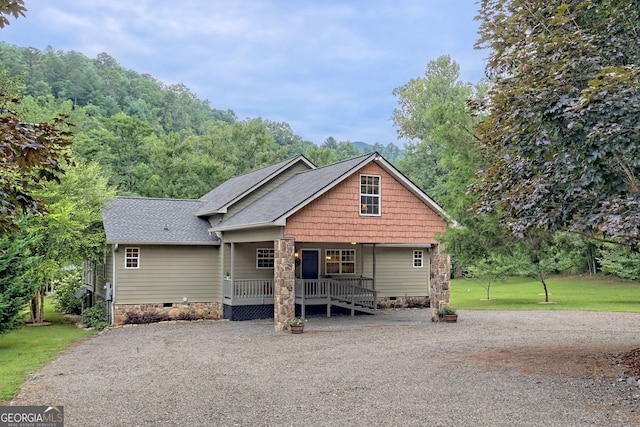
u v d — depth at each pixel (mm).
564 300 26672
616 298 27406
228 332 16797
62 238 18719
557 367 9680
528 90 8391
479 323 17688
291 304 16906
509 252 14281
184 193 36750
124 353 13203
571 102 7703
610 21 8797
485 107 10750
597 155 7473
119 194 39781
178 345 14266
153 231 20844
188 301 20891
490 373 9453
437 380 9094
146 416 7383
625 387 8000
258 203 20938
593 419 6641
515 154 9672
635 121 7488
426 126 48344
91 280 25234
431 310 19062
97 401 8258
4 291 14273
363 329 16719
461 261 14773
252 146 42406
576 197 8438
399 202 19000
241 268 21547
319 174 20188
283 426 6820
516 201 9188
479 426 6566
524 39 9836
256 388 8977
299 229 17250
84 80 94000
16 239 14633
